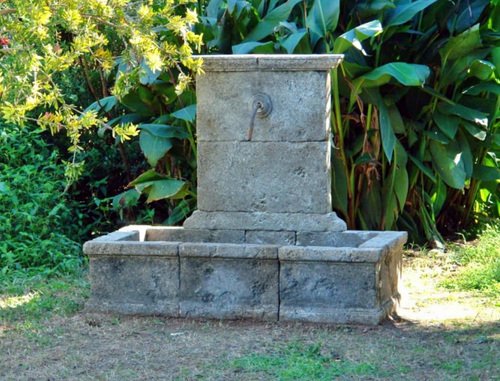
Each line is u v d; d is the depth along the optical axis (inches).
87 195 458.0
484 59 420.5
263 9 420.5
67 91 465.4
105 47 451.2
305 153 341.1
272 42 396.5
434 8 414.9
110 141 467.5
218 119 345.1
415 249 420.2
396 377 285.9
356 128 418.6
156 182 408.5
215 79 344.2
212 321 327.3
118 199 421.1
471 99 428.5
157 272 332.5
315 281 323.6
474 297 356.8
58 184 435.5
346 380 284.2
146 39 301.1
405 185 410.3
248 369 290.8
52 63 284.0
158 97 420.5
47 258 396.8
